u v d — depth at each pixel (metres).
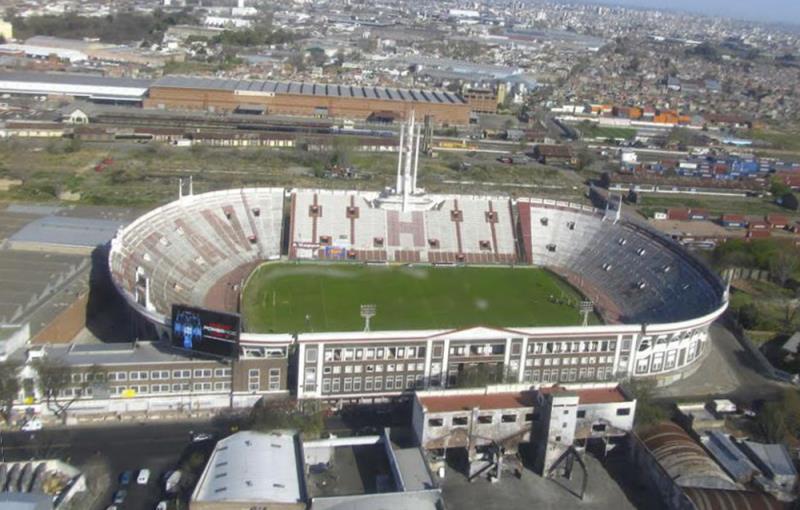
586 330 167.75
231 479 119.75
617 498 131.62
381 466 132.50
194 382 152.25
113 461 133.75
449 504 126.56
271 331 187.25
